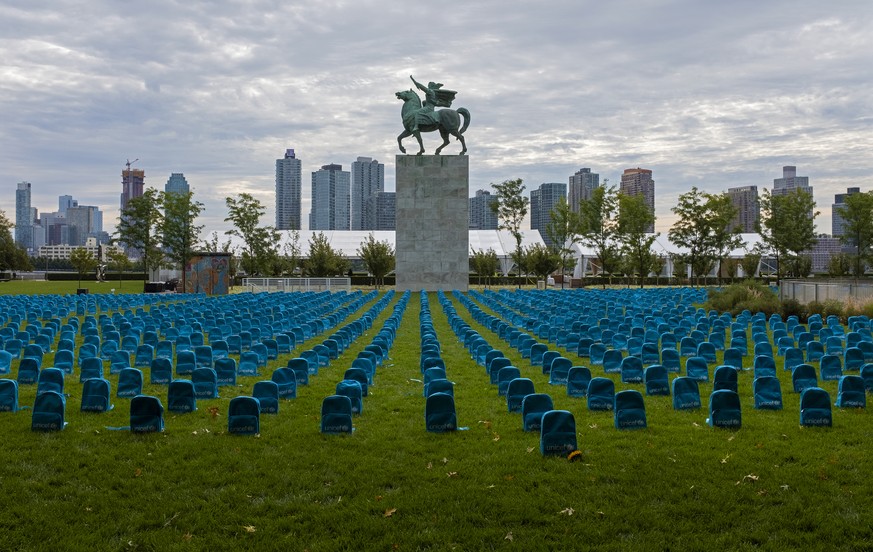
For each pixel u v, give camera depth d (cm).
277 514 793
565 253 6969
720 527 750
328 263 6750
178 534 740
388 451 1014
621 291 5097
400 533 738
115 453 998
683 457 973
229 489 862
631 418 1120
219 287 5244
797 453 983
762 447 1015
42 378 1331
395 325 2641
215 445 1040
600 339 2175
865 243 6116
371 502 820
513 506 804
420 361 1823
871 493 835
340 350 2061
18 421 1175
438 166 5525
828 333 2247
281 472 923
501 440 1065
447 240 5547
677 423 1168
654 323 2639
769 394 1272
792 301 3231
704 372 1543
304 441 1063
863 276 6169
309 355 1681
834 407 1282
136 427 1104
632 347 1872
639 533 736
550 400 1122
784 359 1722
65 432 1109
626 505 805
